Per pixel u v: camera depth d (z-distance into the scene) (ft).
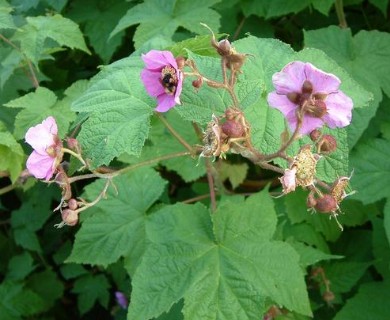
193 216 0.91
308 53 0.86
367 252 1.25
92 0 1.51
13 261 1.58
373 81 1.13
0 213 1.75
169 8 1.24
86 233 1.06
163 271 0.87
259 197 0.91
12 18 1.17
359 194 1.12
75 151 0.77
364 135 1.19
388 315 1.11
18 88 1.34
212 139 0.68
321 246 1.17
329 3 1.26
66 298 1.81
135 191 1.08
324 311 1.24
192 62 0.73
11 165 1.05
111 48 1.44
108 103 0.80
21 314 1.51
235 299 0.84
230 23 1.41
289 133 0.79
